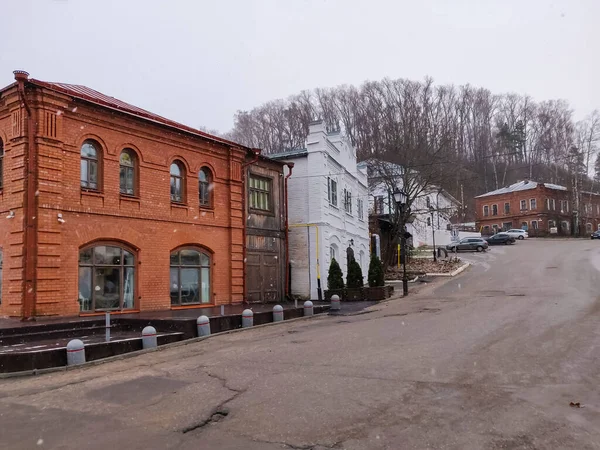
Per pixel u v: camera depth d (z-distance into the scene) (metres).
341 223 29.00
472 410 5.88
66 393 7.41
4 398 7.29
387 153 40.69
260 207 23.05
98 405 6.66
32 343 11.72
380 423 5.51
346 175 30.59
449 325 12.98
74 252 14.72
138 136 16.97
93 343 10.62
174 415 6.08
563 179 79.31
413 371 7.87
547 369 7.83
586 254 40.19
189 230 18.75
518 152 78.31
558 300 17.73
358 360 8.89
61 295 14.27
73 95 14.66
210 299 19.70
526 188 71.94
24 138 13.85
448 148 43.41
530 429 5.24
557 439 4.96
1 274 14.56
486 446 4.80
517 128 80.31
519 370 7.79
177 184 18.64
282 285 23.95
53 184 14.20
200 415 6.02
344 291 24.17
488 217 76.81
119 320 14.23
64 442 5.23
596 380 7.17
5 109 14.48
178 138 18.42
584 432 5.15
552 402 6.16
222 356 10.05
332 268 24.80
